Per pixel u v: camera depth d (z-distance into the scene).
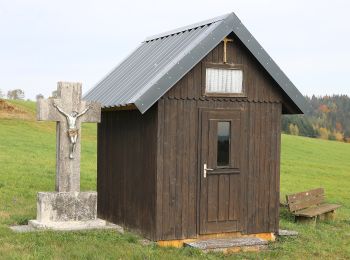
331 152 55.31
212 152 13.12
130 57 16.34
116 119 14.68
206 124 13.04
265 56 13.28
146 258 11.02
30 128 52.38
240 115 13.46
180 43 13.71
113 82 15.16
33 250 10.91
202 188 13.02
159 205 12.53
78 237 12.23
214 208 13.17
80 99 13.66
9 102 64.88
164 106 12.55
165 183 12.59
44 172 26.02
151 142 12.78
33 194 19.64
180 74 12.18
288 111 14.46
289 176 35.03
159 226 12.54
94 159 34.31
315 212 17.38
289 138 63.34
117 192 14.57
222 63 13.14
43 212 13.05
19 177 23.64
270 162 13.92
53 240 11.81
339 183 33.84
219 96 13.12
